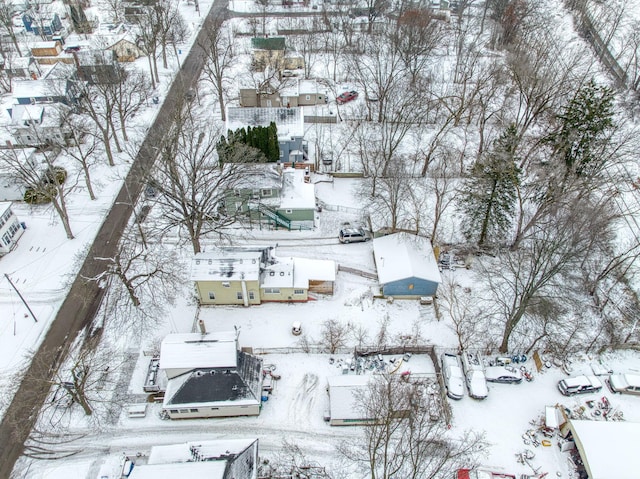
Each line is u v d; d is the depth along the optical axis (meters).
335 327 44.28
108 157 64.25
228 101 77.62
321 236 54.84
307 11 109.31
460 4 105.44
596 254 50.00
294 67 87.19
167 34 91.31
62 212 52.03
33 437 37.25
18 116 66.00
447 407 38.38
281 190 55.06
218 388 37.66
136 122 73.06
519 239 50.97
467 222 52.34
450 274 50.44
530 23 97.25
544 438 37.44
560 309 45.00
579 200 50.59
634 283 49.66
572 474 35.19
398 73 78.38
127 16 100.56
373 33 94.94
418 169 63.47
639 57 85.06
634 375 40.59
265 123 63.34
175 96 79.00
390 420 30.47
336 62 87.38
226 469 32.09
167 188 49.28
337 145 68.12
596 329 45.44
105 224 56.19
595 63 89.00
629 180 60.12
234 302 46.94
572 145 52.59
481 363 41.81
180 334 40.19
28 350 43.12
